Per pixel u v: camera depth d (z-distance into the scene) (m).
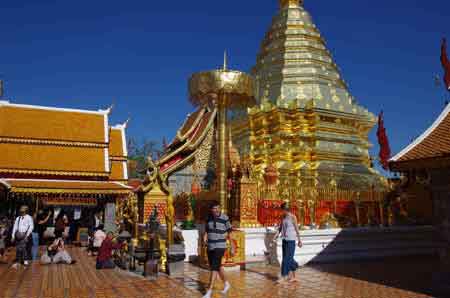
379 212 20.06
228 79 13.36
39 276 13.35
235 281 11.40
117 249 16.08
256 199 16.53
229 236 13.44
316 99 28.02
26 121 27.45
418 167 10.67
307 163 26.28
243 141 29.59
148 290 10.46
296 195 18.06
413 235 17.56
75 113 29.11
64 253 16.73
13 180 24.22
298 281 11.45
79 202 27.50
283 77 30.16
